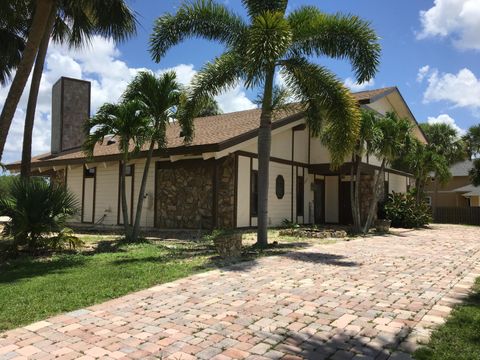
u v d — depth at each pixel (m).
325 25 10.66
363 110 15.30
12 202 9.88
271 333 4.45
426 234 16.70
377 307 5.36
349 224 20.72
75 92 23.14
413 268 8.12
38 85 14.47
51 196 10.25
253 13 11.20
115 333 4.47
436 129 34.47
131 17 13.12
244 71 10.99
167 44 11.24
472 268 8.20
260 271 7.60
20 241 9.91
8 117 11.76
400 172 24.47
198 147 13.96
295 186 18.67
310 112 12.55
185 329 4.58
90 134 12.02
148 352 3.97
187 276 7.17
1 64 16.58
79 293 6.02
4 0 13.53
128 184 18.30
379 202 21.09
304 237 13.88
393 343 4.16
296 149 18.88
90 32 15.28
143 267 7.93
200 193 15.87
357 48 10.66
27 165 14.36
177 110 12.05
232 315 5.05
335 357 3.85
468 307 5.34
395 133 15.99
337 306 5.40
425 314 5.07
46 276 7.30
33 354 3.92
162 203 16.89
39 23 11.84
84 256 9.57
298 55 11.27
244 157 15.66
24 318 4.94
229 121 18.56
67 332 4.50
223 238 9.15
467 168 38.25
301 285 6.53
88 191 20.12
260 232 11.13
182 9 11.06
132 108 11.51
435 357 3.80
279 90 11.75
